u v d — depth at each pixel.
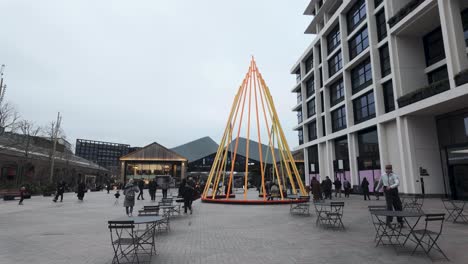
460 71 16.73
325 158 37.59
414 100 20.70
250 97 21.42
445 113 20.72
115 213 14.37
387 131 24.69
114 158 158.00
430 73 22.97
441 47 22.06
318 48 40.81
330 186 21.72
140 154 61.00
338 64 35.25
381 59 26.47
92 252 6.63
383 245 6.91
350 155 29.81
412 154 21.08
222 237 8.10
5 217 12.95
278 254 6.23
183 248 6.85
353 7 31.69
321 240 7.57
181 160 61.12
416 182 20.75
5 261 5.94
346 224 10.02
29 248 7.03
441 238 7.44
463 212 12.49
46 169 43.44
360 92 29.25
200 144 92.06
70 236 8.48
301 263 5.56
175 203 19.52
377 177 26.33
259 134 20.50
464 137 19.11
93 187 49.78
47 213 14.45
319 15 39.84
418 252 6.19
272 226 9.89
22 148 38.47
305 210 14.50
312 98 42.56
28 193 26.84
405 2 24.20
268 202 18.08
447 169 20.45
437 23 21.59
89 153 151.12
